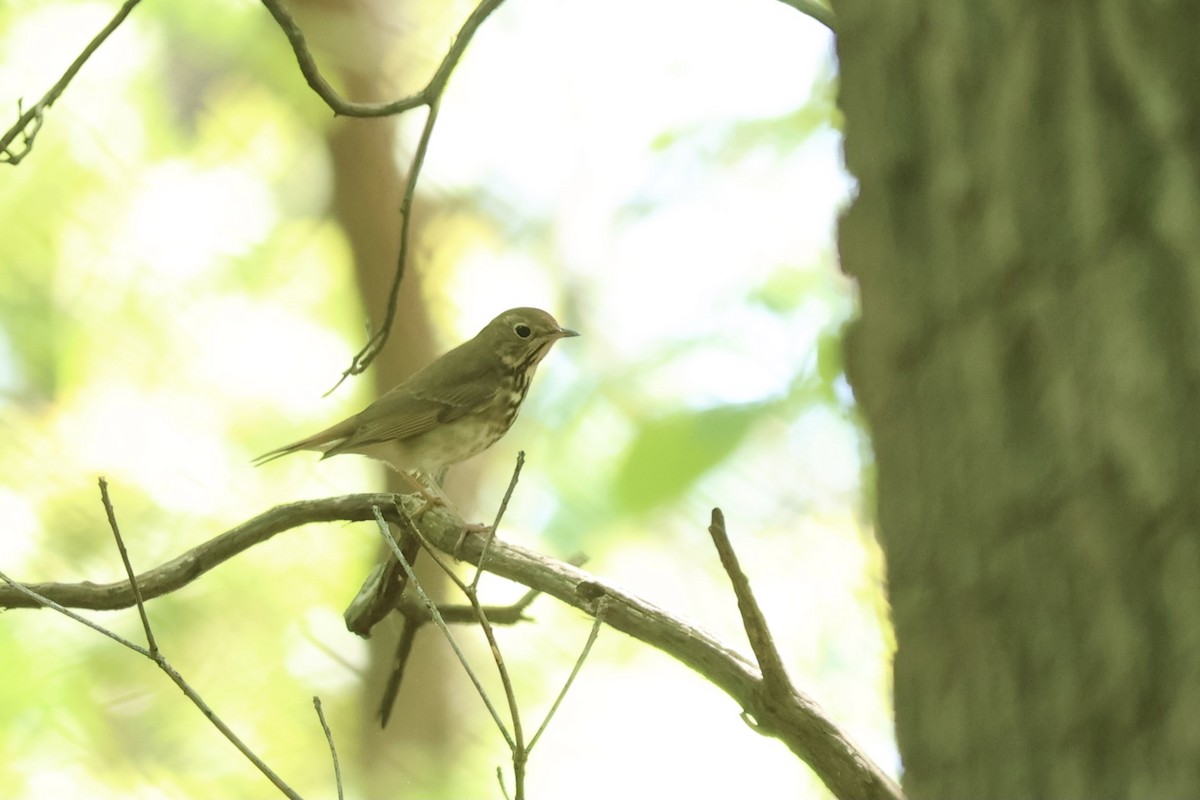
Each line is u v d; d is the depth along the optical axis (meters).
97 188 14.99
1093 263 2.53
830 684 12.32
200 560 6.96
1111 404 2.49
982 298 2.66
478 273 16.12
